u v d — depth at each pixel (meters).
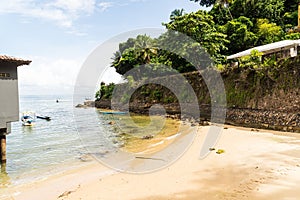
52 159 13.86
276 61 19.48
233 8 35.56
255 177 8.12
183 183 8.23
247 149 11.88
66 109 59.44
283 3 34.47
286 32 30.30
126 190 8.08
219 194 7.12
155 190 7.87
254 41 30.08
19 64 14.25
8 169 12.27
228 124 21.27
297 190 6.96
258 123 19.20
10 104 14.07
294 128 16.22
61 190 8.89
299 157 10.12
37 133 23.59
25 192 9.07
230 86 24.22
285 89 18.02
